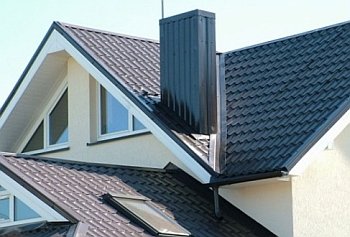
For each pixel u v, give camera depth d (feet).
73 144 74.08
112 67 70.08
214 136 66.18
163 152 66.80
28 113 77.46
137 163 68.64
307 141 60.34
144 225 55.52
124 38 75.56
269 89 68.74
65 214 53.16
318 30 72.69
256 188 62.80
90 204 55.67
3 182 56.18
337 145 64.80
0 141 79.05
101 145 71.77
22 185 55.11
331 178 64.13
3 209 56.70
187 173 64.95
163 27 69.77
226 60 75.51
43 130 77.92
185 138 65.00
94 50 71.46
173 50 68.74
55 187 56.24
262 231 61.87
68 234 51.24
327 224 63.36
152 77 71.31
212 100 67.10
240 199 63.16
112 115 71.77
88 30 74.02
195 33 67.77
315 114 62.90
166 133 65.26
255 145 63.21
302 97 65.67
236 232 60.59
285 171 59.26
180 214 59.82
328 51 69.41
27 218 55.36
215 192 62.08
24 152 79.25
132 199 58.39
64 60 74.28
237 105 68.80
